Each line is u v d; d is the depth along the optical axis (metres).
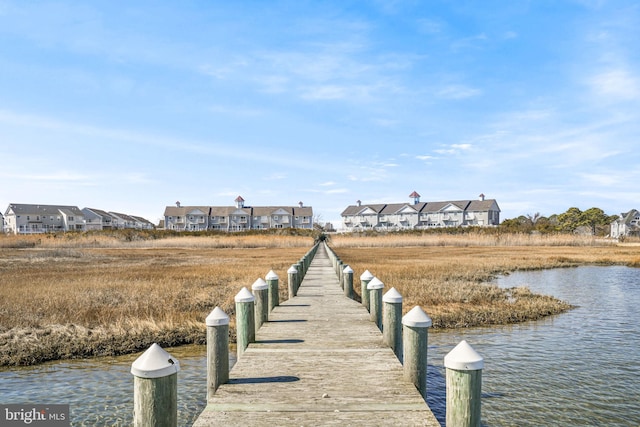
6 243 54.94
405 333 5.35
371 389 5.14
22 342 11.19
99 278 21.92
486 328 13.74
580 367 9.99
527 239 62.09
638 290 22.09
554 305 16.81
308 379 5.50
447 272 25.39
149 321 13.02
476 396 3.46
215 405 4.69
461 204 101.50
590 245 61.09
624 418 7.45
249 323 7.11
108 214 115.50
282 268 27.08
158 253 46.25
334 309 10.75
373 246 61.50
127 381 9.15
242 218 110.38
